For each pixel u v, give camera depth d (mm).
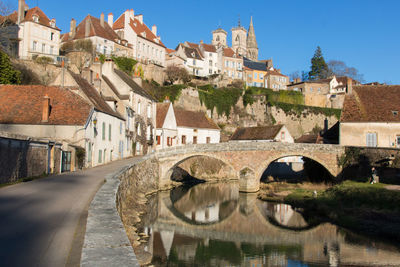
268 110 73562
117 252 5547
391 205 22609
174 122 49719
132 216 20141
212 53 84625
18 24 46000
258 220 24984
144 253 14992
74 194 13797
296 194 33031
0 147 15344
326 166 34781
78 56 48062
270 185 39500
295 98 80312
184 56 78188
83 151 24438
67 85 28375
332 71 104062
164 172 36531
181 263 15266
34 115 24969
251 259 16562
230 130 64562
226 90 69000
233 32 132625
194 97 61781
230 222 24281
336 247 18016
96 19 58500
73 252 6883
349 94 37969
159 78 61219
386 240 18750
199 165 50094
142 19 71062
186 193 36719
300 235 20797
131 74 54969
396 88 37500
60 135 24562
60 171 22141
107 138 30266
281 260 16406
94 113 26891
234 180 52219
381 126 34375
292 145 35406
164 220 23328
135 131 38562
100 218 8211
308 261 16156
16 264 6086
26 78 38688
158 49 69500
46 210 10703
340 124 35750
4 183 15805
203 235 20672
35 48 46031
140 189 28297
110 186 14797
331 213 24625
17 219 9453
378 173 29875
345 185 28781
